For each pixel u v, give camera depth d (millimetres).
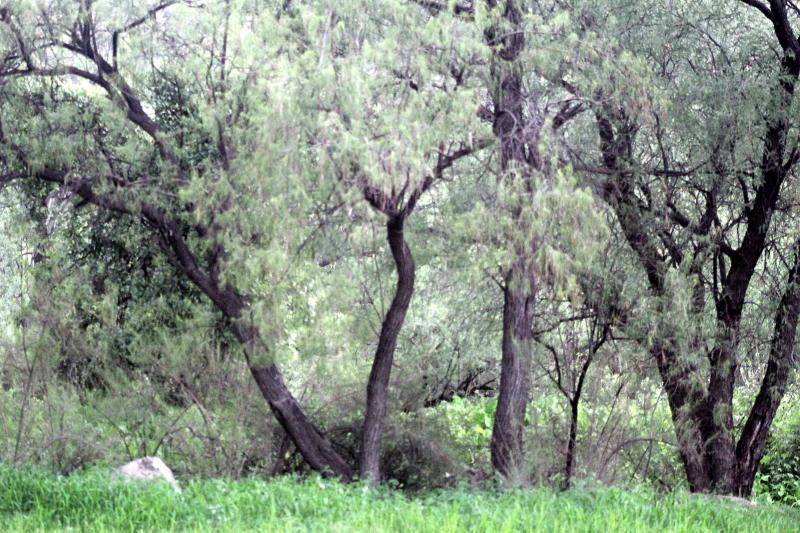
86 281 15039
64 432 14352
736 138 15039
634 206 15430
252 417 15070
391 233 13250
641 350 14961
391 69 11891
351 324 14531
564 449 14805
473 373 19922
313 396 15469
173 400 15109
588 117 15625
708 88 14789
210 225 13266
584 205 11930
